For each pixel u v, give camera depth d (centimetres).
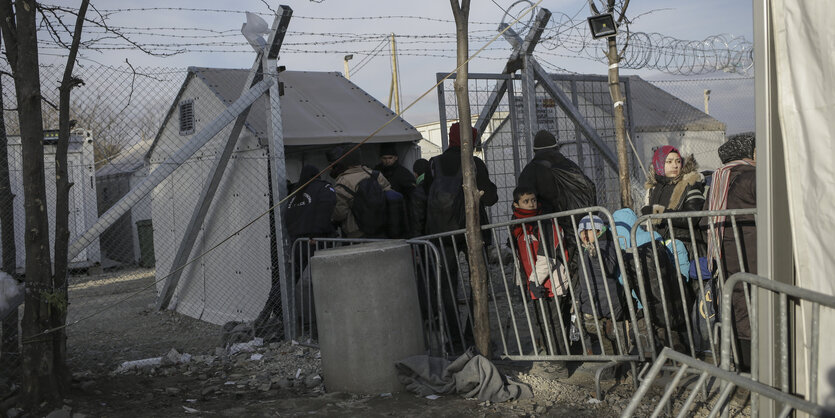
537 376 494
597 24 733
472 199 490
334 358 473
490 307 760
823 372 272
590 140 938
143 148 984
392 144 712
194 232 777
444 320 547
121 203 603
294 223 646
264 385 515
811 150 277
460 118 486
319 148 757
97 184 1505
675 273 481
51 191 1039
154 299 976
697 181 518
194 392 503
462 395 456
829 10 267
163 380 543
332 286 469
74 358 623
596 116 1046
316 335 652
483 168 585
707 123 1295
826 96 271
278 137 671
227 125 709
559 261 494
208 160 764
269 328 671
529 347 582
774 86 291
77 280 1305
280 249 662
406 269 483
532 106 878
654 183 556
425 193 615
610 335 488
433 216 571
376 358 465
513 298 792
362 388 465
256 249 712
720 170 455
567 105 913
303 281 646
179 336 725
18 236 1084
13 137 1068
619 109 790
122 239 1598
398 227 637
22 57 440
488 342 495
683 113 1323
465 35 478
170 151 847
